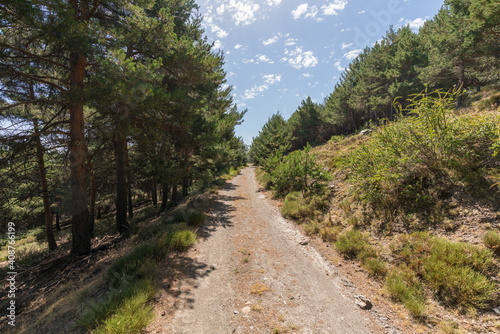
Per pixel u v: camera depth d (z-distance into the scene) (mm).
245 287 4734
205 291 4562
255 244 7277
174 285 4723
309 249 6684
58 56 8070
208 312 3898
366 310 3914
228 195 17609
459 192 5410
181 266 5648
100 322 3371
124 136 8281
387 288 4344
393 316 3697
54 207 11844
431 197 5746
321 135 48094
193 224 9352
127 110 7922
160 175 11117
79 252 8398
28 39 7090
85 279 6039
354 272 5188
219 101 18672
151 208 20094
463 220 4840
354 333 3359
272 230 8734
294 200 11336
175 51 10352
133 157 14609
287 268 5598
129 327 3176
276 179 14695
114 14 9602
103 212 24859
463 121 5941
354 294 4395
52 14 6184
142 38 9703
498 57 14984
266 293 4488
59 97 8883
